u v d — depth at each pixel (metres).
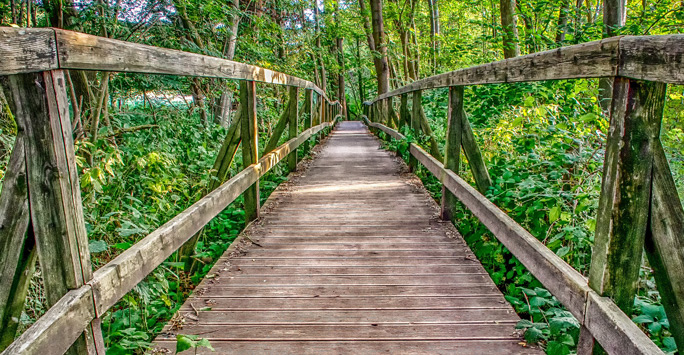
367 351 1.99
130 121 5.33
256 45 8.45
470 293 2.56
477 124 5.55
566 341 1.97
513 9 7.64
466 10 18.12
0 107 2.88
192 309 2.39
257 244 3.39
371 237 3.53
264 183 5.67
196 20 5.71
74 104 3.84
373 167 6.54
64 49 1.25
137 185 3.52
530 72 1.98
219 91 6.89
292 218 4.05
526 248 2.02
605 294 1.41
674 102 6.74
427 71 19.42
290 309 2.38
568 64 1.62
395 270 2.89
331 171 6.27
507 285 3.18
